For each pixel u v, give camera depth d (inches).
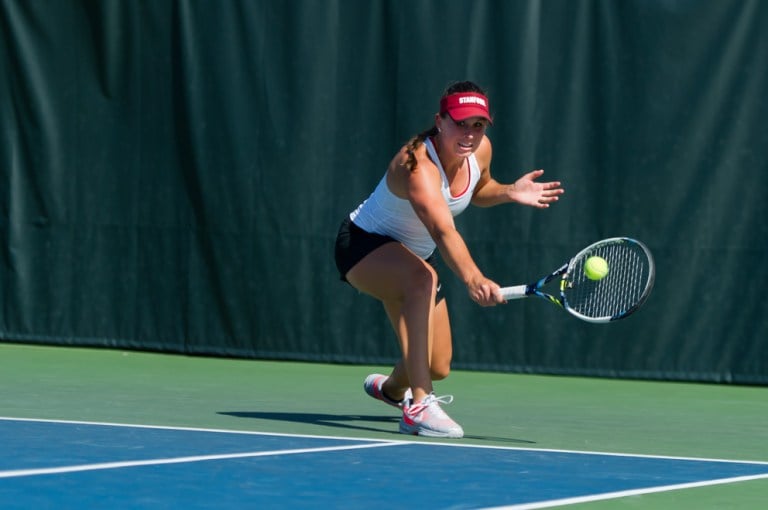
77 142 978.7
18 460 422.0
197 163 942.4
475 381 829.2
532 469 429.1
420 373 531.5
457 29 880.9
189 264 948.6
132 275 967.0
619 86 852.6
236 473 402.3
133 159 965.2
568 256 863.1
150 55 959.0
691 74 839.7
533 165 867.4
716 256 839.7
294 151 919.7
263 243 927.7
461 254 507.5
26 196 991.0
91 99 974.4
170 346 956.0
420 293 535.5
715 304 841.5
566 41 860.6
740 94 833.5
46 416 570.9
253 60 928.3
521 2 866.1
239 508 342.6
